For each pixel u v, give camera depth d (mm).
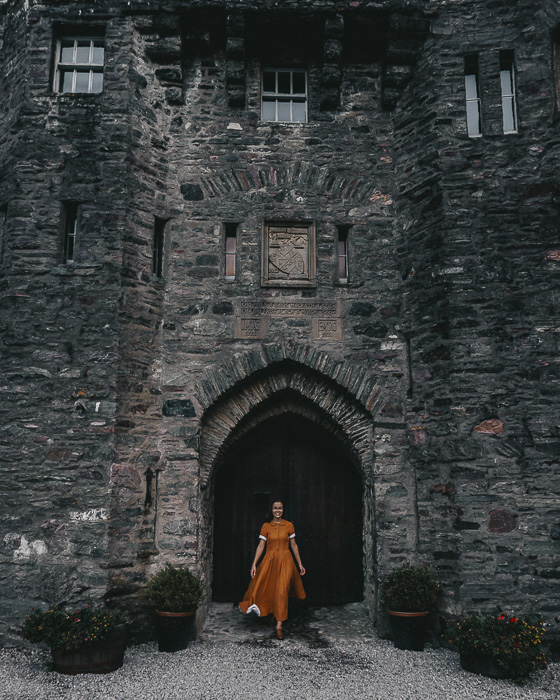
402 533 7188
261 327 7691
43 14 7859
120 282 7137
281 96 8539
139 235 7484
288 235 7969
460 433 6762
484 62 7590
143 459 7074
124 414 6957
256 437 8398
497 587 6414
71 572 6434
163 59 8070
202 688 5332
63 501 6594
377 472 7352
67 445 6727
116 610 6062
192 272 7766
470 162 7359
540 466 6602
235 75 8164
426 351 7297
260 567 7168
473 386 6840
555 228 7047
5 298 7074
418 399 7324
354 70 8422
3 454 6723
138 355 7250
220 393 7484
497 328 6922
